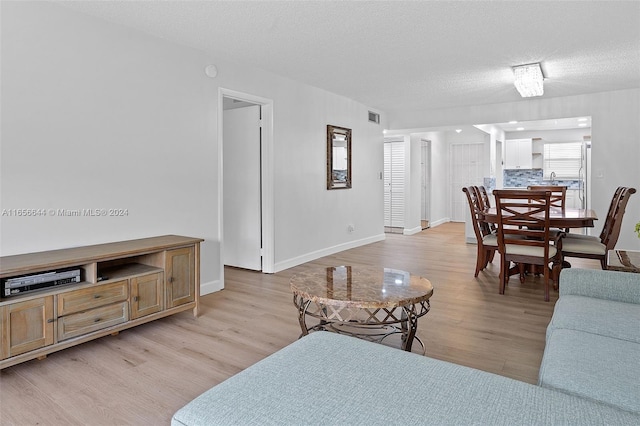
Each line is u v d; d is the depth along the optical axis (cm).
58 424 180
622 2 281
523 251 366
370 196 678
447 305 345
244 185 489
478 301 356
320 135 545
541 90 492
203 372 229
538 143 991
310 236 536
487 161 931
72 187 287
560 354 148
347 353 144
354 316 319
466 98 593
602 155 560
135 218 326
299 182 510
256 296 378
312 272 283
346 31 331
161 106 344
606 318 179
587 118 589
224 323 306
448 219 1048
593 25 320
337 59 405
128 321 274
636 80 489
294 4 283
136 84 325
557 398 115
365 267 300
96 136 300
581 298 210
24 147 262
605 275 214
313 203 538
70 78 284
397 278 264
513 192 358
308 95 519
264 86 448
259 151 472
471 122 655
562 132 962
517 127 910
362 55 393
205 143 383
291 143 493
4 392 207
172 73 352
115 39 310
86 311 251
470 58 402
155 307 291
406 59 407
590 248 379
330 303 217
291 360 139
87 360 243
